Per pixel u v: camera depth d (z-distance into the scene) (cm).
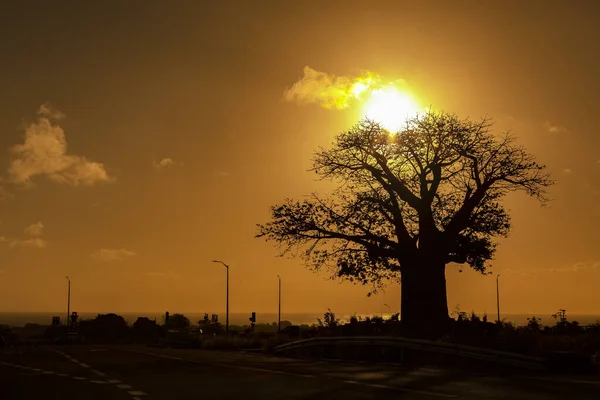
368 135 3922
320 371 2272
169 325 8869
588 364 2206
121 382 1941
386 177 3900
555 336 3058
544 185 3866
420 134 3806
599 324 3916
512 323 3509
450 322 3628
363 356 2939
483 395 1611
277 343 3753
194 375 2139
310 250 4012
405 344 2658
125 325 9606
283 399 1572
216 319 8425
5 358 2981
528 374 2145
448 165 3869
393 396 1608
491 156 3853
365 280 3969
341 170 4047
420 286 3716
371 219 3822
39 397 1620
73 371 2302
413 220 3853
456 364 2544
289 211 4012
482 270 3994
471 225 3878
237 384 1877
